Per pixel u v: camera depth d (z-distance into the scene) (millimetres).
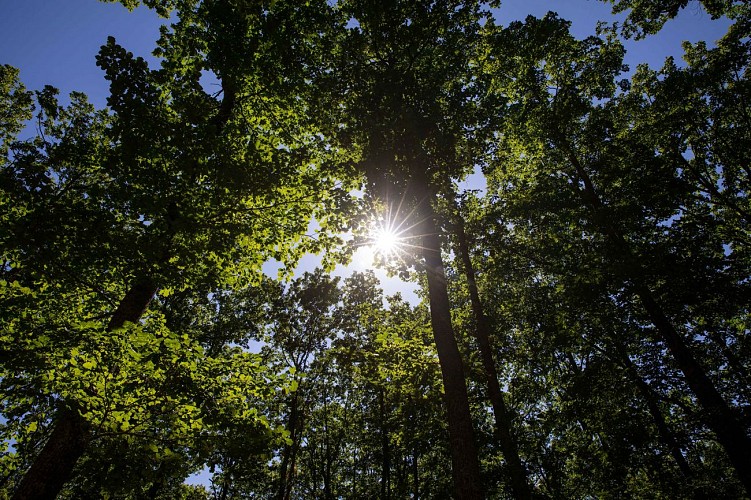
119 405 5000
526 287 15992
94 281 7008
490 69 15195
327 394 25844
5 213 5516
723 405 10859
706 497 11148
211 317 20781
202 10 9633
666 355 12695
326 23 10844
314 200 9039
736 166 15195
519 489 10477
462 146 10734
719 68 14219
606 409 12781
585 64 16484
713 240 13273
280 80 9688
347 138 10727
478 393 13227
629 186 14758
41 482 5449
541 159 17656
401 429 13680
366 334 12391
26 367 4914
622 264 12312
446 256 15812
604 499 14648
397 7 10398
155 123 6305
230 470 6746
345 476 27734
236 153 7727
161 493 13055
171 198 6578
